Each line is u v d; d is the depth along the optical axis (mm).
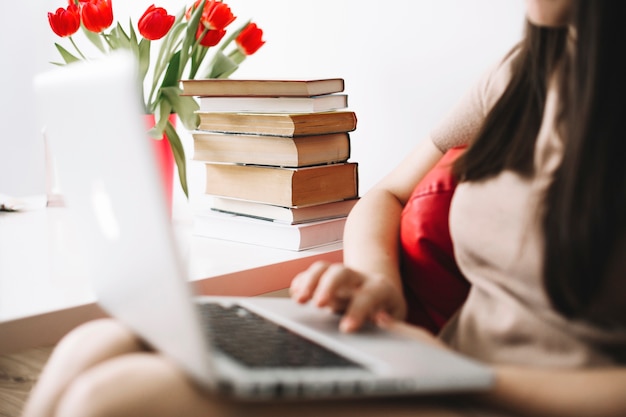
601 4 884
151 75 2229
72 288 1196
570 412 787
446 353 786
